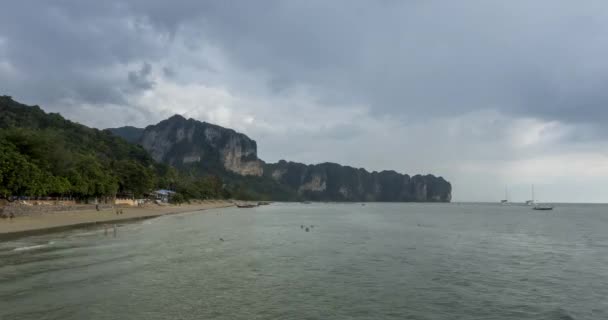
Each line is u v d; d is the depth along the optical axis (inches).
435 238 2180.1
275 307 807.1
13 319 705.6
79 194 4239.7
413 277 1103.0
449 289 975.6
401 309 812.0
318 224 3307.1
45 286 930.1
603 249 1764.3
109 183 4618.6
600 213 6815.9
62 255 1349.7
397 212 6683.1
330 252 1557.6
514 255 1545.3
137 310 771.4
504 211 7834.6
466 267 1264.8
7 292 875.4
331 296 895.1
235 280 1035.9
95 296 857.5
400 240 2049.7
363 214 5639.8
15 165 2674.7
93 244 1641.2
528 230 2864.2
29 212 2797.7
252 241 1908.2
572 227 3228.3
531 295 933.2
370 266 1259.2
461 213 6456.7
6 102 7411.4
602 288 1003.9
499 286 1015.0
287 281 1032.8
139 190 5669.3
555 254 1585.9
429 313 792.3
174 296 873.5
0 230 2102.6
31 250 1451.8
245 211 6294.3
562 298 912.3
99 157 6668.3
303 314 767.7
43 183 3181.6
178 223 3058.6
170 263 1253.7
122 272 1099.3
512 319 768.9
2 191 2635.3
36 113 7628.0
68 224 2657.5
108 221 3038.9
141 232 2218.3
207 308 793.6
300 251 1573.6
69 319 710.5
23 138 3240.7
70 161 3939.5
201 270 1156.5
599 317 786.8
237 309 791.1
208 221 3417.8
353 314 774.5
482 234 2486.5
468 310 816.3
